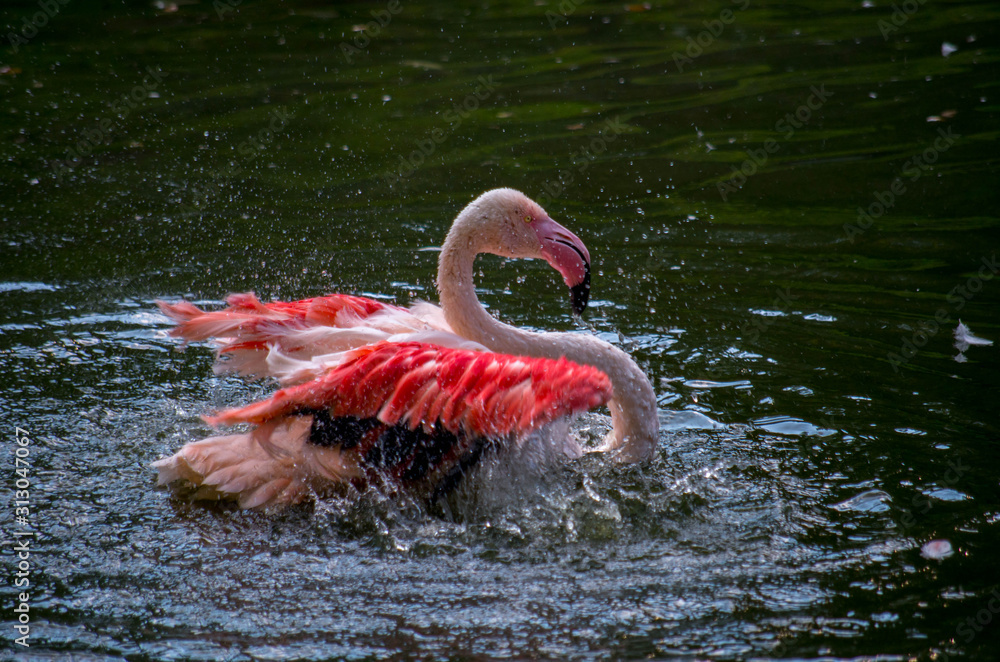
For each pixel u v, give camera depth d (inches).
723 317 395.9
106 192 533.6
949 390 334.3
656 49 765.3
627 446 303.9
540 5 896.9
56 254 455.8
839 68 703.1
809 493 280.8
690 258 453.7
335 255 458.6
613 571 247.0
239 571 247.9
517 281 439.8
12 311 395.9
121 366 358.0
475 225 309.0
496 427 254.5
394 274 438.3
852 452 300.7
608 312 402.0
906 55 719.7
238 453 277.7
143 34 815.1
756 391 339.9
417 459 272.2
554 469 291.9
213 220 500.7
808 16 834.8
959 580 237.5
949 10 822.5
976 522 261.7
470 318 310.7
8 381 342.0
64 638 219.6
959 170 536.7
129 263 447.5
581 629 223.0
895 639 216.4
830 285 421.4
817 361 358.9
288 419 264.8
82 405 329.4
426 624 225.9
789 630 220.8
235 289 420.5
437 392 257.3
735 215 501.0
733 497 280.8
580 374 257.0
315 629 224.1
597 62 739.4
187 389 344.2
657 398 336.5
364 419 265.0
